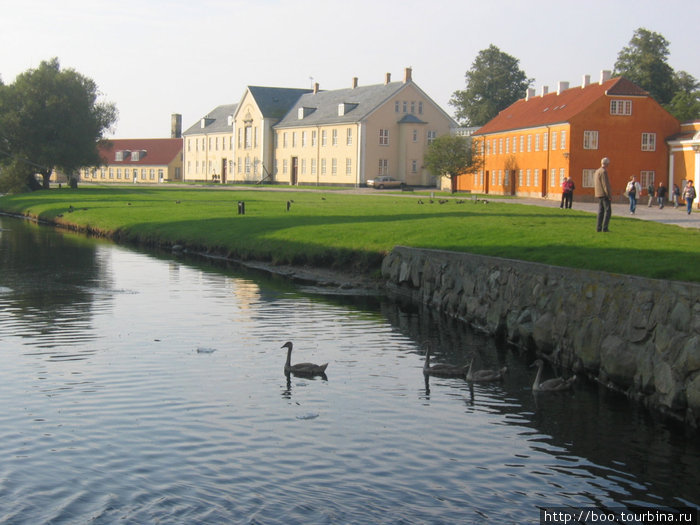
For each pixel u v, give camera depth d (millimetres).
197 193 84312
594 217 40125
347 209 51250
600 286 17625
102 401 15570
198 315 24078
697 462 12891
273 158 119188
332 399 15875
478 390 16656
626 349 16312
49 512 10914
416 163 102625
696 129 68750
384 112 101125
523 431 14219
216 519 10727
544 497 11578
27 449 13125
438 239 30328
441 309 25594
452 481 12070
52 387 16453
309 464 12602
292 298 27391
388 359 19141
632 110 70938
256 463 12625
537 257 22641
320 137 108062
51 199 75625
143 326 22406
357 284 30391
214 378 17203
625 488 11953
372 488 11773
